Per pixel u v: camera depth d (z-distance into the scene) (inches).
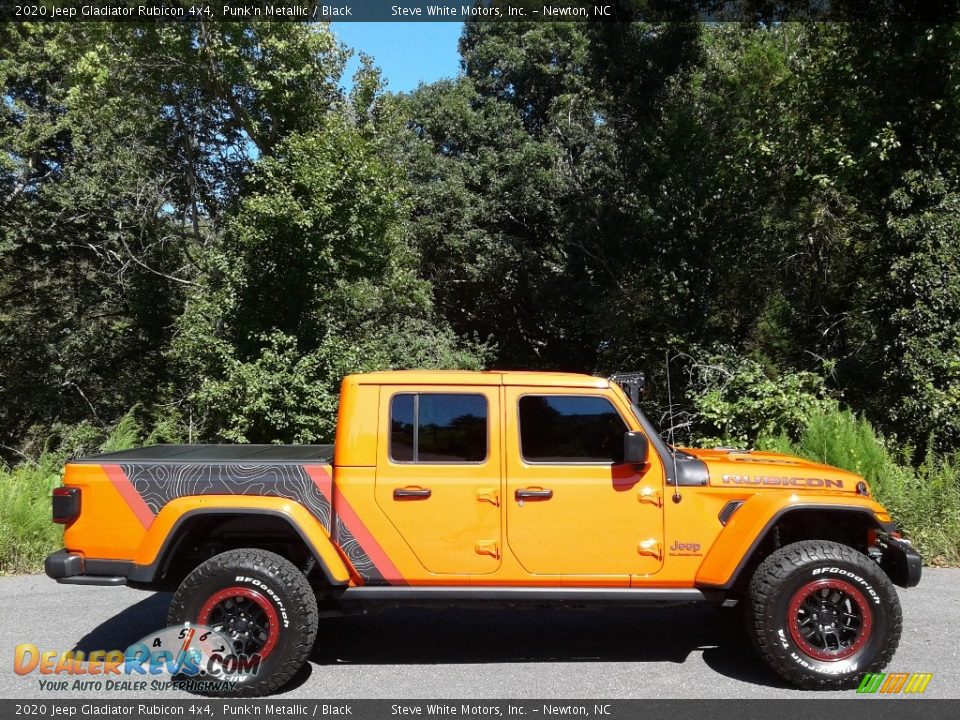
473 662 194.4
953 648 199.5
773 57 608.4
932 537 296.5
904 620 222.8
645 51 749.9
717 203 642.8
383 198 608.4
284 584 172.2
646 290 673.6
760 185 615.2
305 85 648.4
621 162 800.3
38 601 250.8
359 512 178.4
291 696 172.6
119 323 814.5
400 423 182.2
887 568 190.2
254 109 673.6
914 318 458.0
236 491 180.9
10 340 807.1
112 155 733.3
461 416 183.2
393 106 704.4
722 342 607.8
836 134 541.3
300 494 181.0
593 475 180.2
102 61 625.0
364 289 650.8
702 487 180.5
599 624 226.1
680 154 676.1
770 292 625.3
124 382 813.9
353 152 595.2
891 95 513.7
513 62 928.9
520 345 1025.5
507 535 178.4
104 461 185.0
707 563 178.2
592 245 802.8
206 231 765.3
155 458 189.3
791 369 530.6
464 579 178.7
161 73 649.6
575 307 868.0
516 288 920.3
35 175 758.5
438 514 178.5
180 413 700.0
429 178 892.0
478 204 881.5
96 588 268.2
